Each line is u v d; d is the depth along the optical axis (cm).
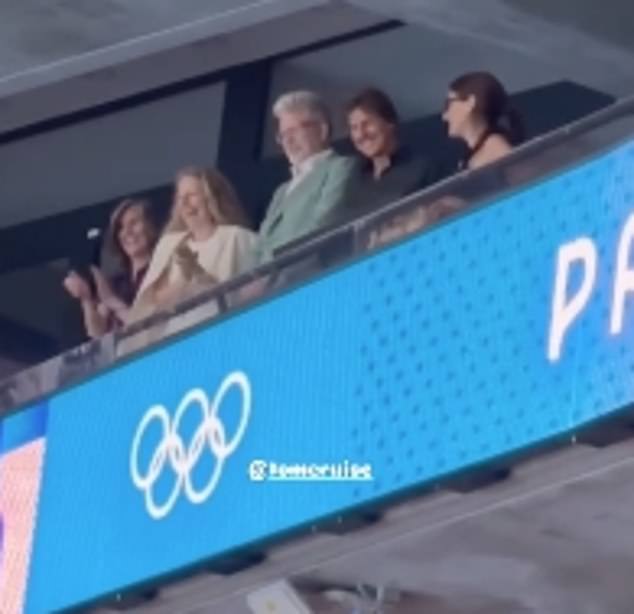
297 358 2508
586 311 2172
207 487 2597
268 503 2503
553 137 2262
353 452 2398
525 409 2211
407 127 3575
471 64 3525
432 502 2375
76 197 4147
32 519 2900
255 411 2550
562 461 2248
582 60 3030
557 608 2677
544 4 2911
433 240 2364
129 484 2733
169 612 2761
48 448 2903
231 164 3881
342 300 2466
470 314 2297
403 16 2988
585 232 2198
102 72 4022
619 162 2181
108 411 2805
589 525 2400
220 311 2647
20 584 2894
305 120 2909
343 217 2844
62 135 4169
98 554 2762
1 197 4250
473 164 2711
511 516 2383
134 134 4062
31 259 4191
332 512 2412
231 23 3553
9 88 3756
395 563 2558
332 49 3738
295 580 2633
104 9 3388
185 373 2677
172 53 3934
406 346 2366
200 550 2591
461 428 2277
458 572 2577
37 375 2959
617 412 2119
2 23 3456
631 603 2630
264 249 2912
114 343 2823
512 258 2269
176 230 3033
